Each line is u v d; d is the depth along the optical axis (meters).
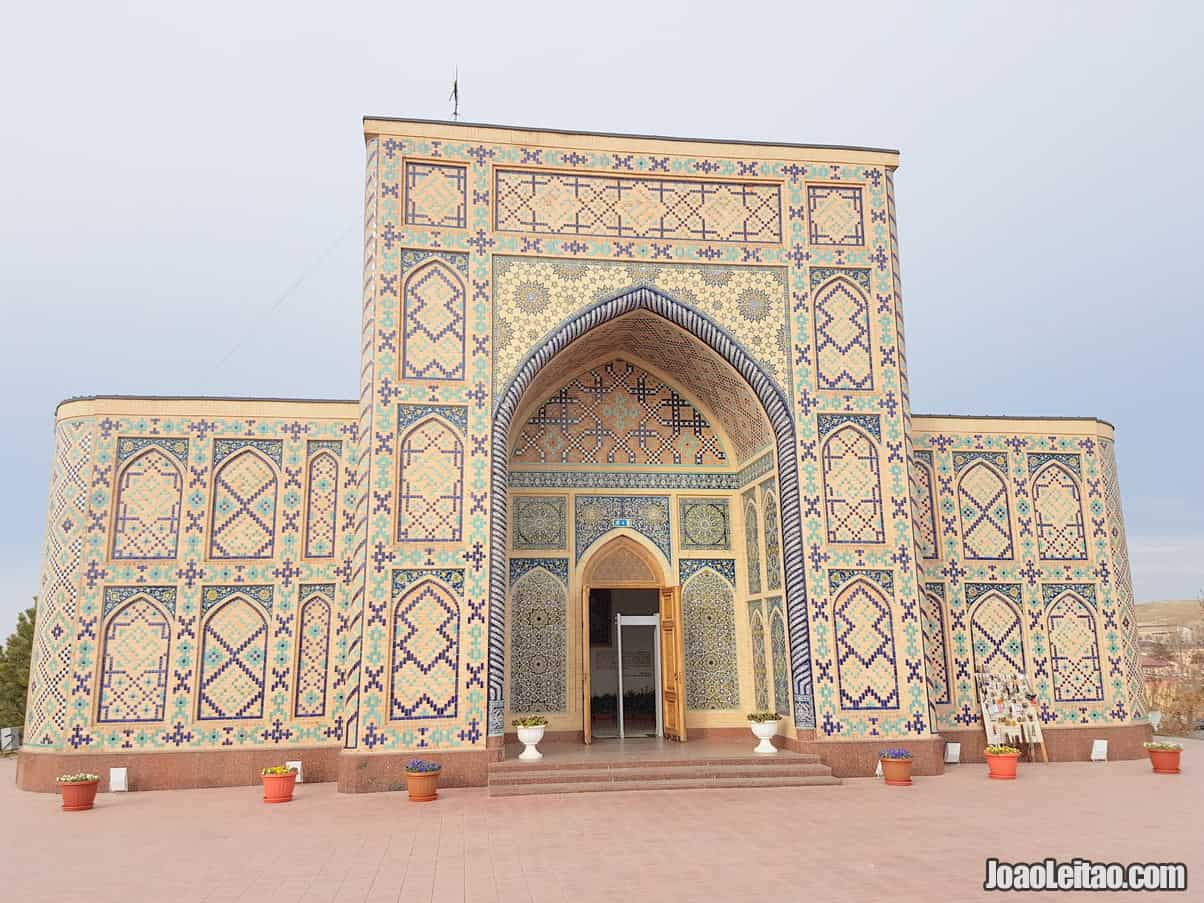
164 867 4.55
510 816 5.87
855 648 7.80
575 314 8.02
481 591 7.36
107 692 7.52
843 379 8.31
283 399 8.22
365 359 7.66
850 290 8.52
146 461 7.95
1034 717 8.62
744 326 8.30
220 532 7.92
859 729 7.65
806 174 8.66
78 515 7.76
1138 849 4.69
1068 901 3.77
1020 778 7.49
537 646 8.87
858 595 7.90
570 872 4.31
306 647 7.85
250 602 7.84
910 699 7.75
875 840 4.98
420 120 8.08
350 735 7.06
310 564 7.97
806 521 7.96
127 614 7.67
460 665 7.22
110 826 5.74
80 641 7.55
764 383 8.21
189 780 7.44
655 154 8.45
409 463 7.49
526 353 7.88
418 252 7.86
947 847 4.79
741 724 8.97
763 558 8.71
